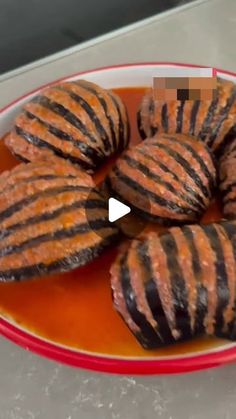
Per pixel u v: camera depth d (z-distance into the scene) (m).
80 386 0.45
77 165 0.52
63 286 0.47
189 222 0.49
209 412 0.43
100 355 0.43
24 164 0.50
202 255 0.41
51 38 0.79
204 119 0.52
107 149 0.53
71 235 0.45
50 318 0.46
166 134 0.52
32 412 0.44
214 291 0.40
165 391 0.44
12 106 0.59
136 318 0.42
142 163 0.49
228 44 0.74
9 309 0.46
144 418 0.43
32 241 0.45
